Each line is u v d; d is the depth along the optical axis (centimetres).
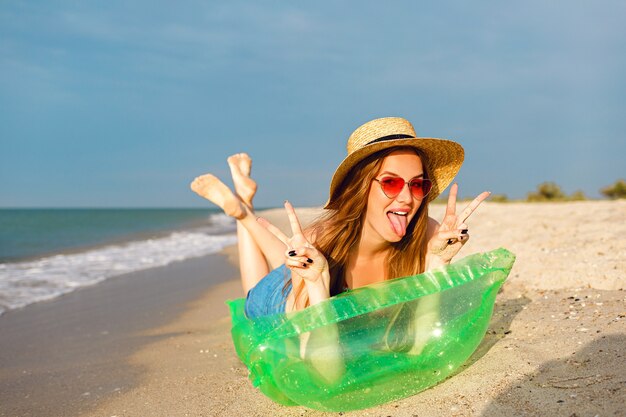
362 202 316
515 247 739
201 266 1130
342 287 333
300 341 277
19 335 573
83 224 3688
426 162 325
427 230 348
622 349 300
